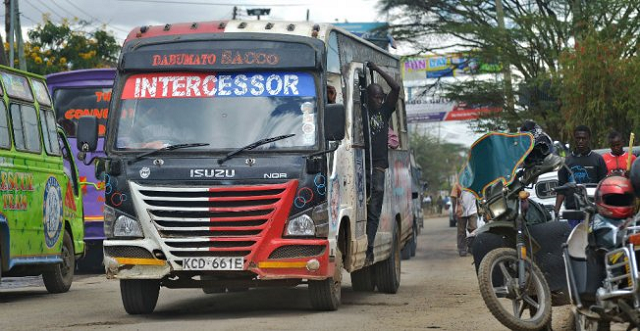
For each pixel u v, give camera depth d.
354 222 15.21
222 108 14.04
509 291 10.94
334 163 14.20
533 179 11.24
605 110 30.53
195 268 13.54
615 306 9.48
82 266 27.09
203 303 16.20
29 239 18.05
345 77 15.57
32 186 18.30
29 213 18.08
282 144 13.80
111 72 25.84
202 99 14.09
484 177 11.37
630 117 30.00
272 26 14.59
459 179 11.56
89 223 25.64
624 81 30.41
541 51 44.56
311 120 13.92
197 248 13.52
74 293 19.20
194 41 14.39
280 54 14.17
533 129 11.50
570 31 43.62
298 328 12.37
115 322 13.55
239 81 14.13
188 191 13.61
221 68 14.13
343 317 13.62
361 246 15.57
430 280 20.53
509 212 11.13
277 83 14.10
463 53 47.81
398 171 19.25
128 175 13.80
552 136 39.19
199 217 13.59
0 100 17.41
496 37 45.47
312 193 13.62
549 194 20.00
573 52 32.16
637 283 9.09
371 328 12.36
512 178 11.16
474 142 11.39
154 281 14.45
